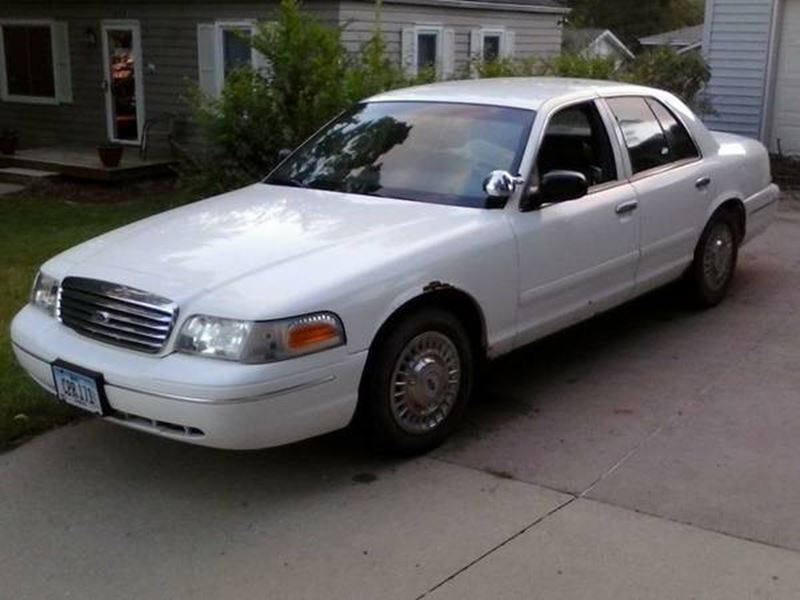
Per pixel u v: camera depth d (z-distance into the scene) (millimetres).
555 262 4984
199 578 3482
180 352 3842
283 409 3818
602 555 3564
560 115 5258
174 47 15023
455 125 5246
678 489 4062
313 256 4141
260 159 8914
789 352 5777
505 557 3564
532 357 5754
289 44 8789
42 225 10312
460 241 4473
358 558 3588
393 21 14430
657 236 5801
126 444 4621
